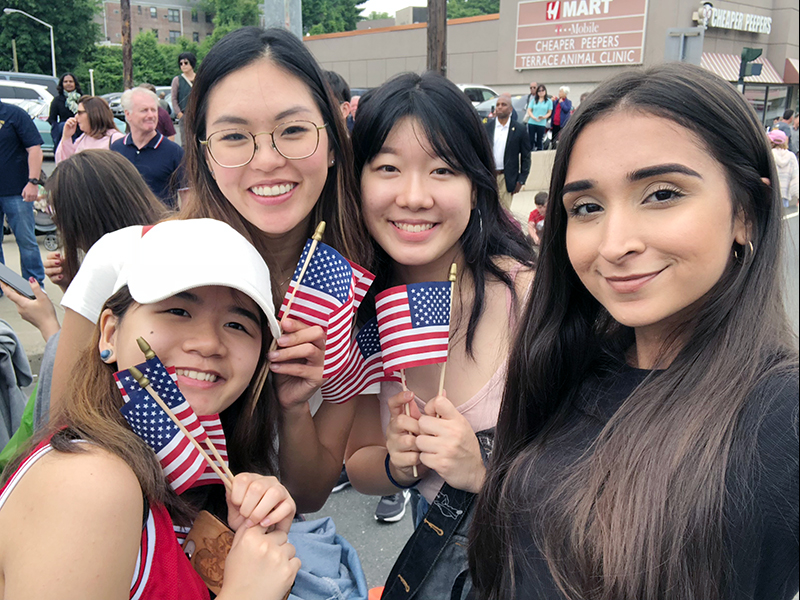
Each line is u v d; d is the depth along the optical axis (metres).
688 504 0.42
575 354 0.57
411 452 0.73
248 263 0.57
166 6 31.50
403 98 0.72
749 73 3.72
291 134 0.70
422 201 0.73
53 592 0.42
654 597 0.42
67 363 0.77
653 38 8.41
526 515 0.52
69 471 0.46
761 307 0.45
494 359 0.76
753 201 0.46
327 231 0.80
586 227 0.49
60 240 1.00
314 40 12.54
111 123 2.64
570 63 9.13
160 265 0.54
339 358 0.70
